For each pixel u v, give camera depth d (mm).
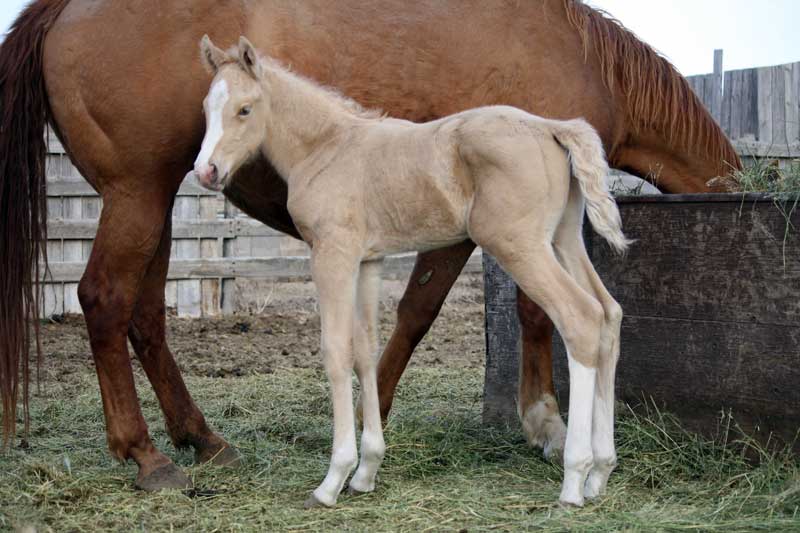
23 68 3654
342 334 3168
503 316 4484
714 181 4266
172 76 3545
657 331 3838
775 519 2869
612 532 2771
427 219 3184
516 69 3990
